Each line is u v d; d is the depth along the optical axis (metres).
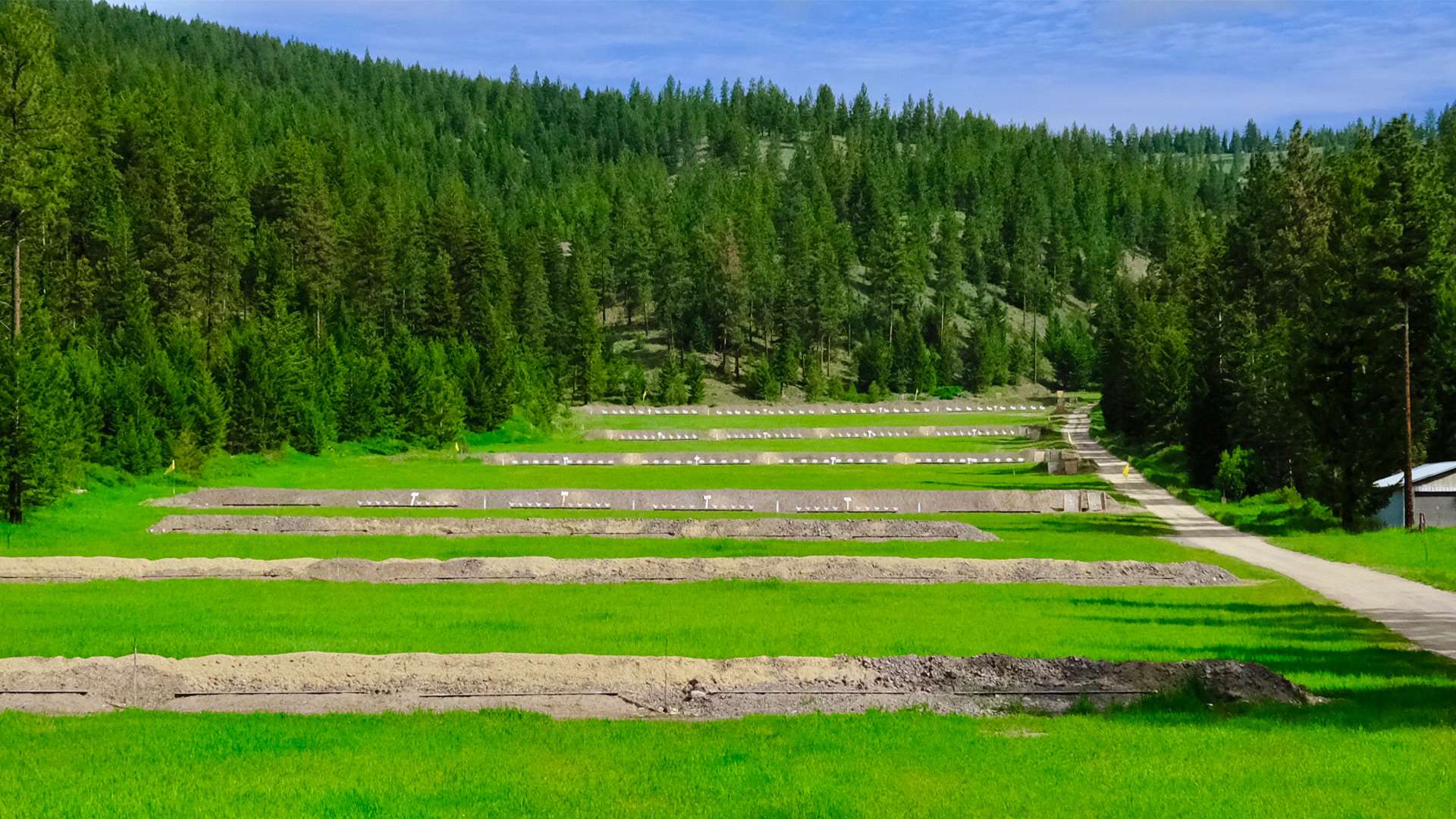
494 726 20.19
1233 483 73.62
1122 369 122.81
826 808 15.34
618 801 15.72
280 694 22.56
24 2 85.12
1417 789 15.73
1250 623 32.00
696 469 96.19
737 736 19.47
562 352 159.12
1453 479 58.22
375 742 19.03
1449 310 59.78
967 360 193.12
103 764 17.80
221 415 82.38
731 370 181.00
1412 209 59.81
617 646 27.19
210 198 125.25
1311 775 16.44
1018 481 87.00
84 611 33.56
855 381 183.50
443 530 56.62
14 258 85.56
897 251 198.75
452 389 109.81
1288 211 91.62
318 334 117.31
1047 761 17.48
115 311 106.06
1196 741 18.59
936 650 26.91
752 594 38.38
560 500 67.81
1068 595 38.41
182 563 43.62
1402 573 42.81
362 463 94.75
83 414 70.06
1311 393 62.56
